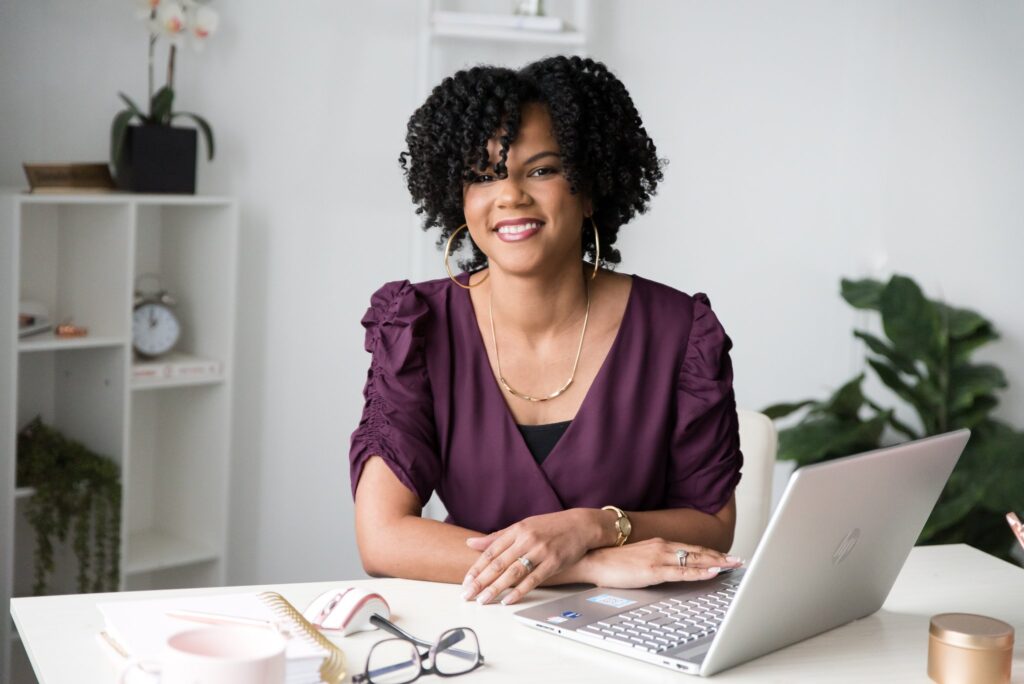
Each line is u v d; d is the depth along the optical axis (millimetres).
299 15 3295
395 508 1690
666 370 1808
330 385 3492
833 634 1426
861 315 4059
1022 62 3867
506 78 1711
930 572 1720
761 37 3848
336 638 1323
